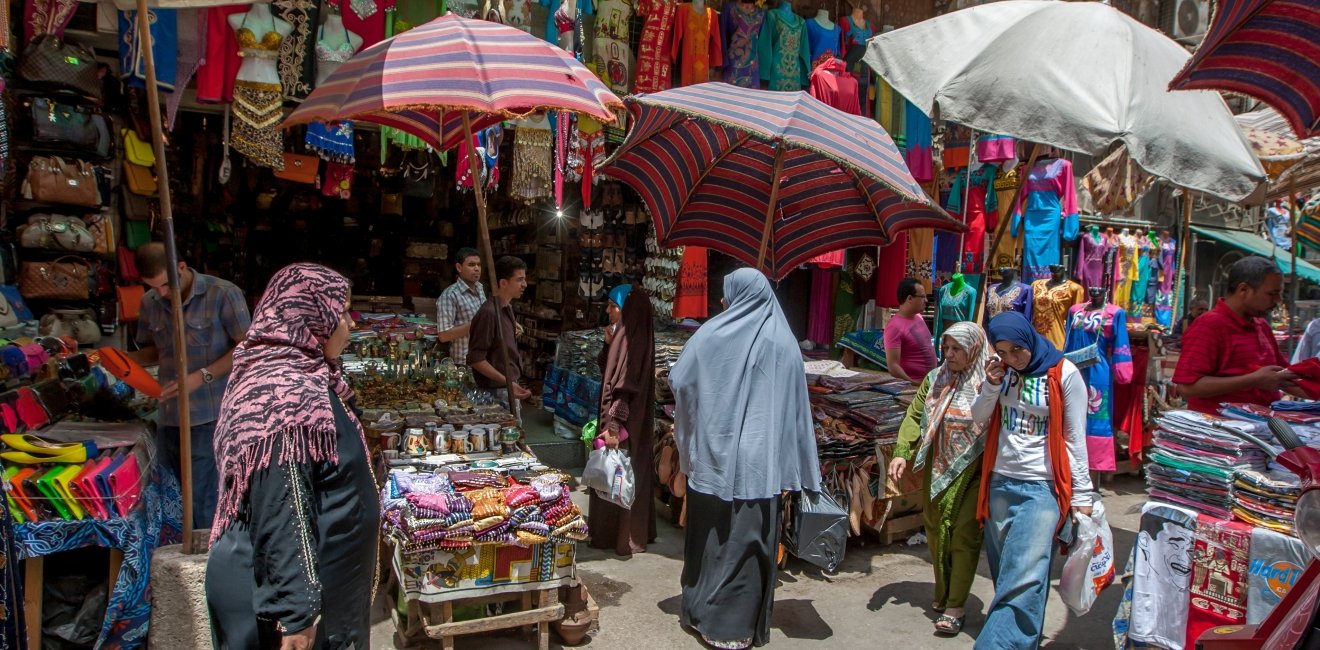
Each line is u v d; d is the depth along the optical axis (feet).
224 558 6.70
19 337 14.29
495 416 15.06
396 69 11.44
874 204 15.16
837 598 14.26
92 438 11.94
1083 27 12.07
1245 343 12.59
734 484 11.76
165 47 15.70
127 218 19.26
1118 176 22.86
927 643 12.62
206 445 13.26
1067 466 11.37
